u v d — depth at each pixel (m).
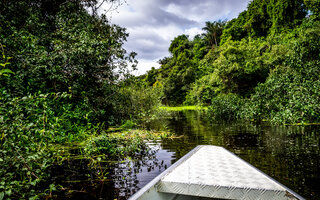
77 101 5.79
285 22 28.47
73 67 5.23
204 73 35.22
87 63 5.70
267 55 22.45
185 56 42.78
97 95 6.44
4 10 5.06
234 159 1.74
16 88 3.83
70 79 5.42
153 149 4.77
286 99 9.15
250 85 22.91
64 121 4.70
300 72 9.18
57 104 5.00
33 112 3.33
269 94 9.93
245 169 1.51
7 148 2.01
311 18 16.31
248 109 11.03
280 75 10.86
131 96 7.21
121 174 3.07
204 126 9.02
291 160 3.82
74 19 6.30
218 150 2.03
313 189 2.63
